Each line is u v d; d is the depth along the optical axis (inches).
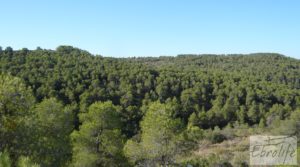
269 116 2874.0
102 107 935.0
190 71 3905.0
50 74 2596.0
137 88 2785.4
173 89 2974.9
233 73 4259.4
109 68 3147.1
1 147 720.3
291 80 4330.7
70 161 924.6
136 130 2228.1
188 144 1035.9
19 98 753.6
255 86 3415.4
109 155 927.7
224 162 1683.1
